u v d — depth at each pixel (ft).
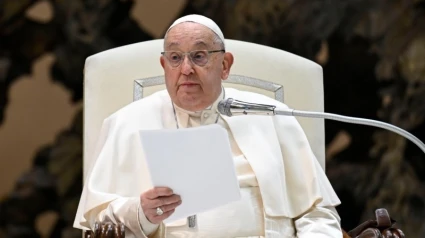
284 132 54.95
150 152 43.75
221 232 50.37
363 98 89.45
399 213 88.53
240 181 51.98
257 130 54.03
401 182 88.63
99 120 57.52
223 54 51.67
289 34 88.89
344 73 89.35
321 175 54.60
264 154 53.01
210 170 44.60
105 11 89.97
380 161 89.04
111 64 58.34
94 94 57.82
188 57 50.37
